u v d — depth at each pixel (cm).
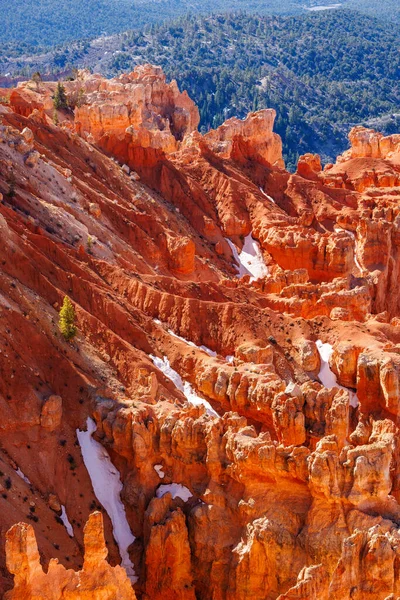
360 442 9025
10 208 12200
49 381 9631
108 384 10006
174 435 9100
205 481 8969
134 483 9138
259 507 8600
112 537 8962
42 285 10738
